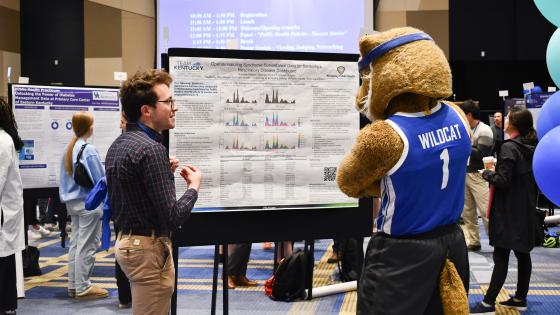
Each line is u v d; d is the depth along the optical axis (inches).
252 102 114.3
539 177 131.1
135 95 95.0
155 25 367.9
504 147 156.6
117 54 387.5
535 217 159.0
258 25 349.7
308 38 348.2
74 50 390.6
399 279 79.7
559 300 176.4
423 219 79.7
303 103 116.7
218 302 178.2
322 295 182.5
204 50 111.9
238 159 113.8
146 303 93.4
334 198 118.6
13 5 384.8
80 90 225.6
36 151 217.6
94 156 184.9
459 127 83.6
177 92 110.5
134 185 90.8
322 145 117.8
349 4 345.7
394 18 375.9
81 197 184.4
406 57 80.0
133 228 93.0
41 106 218.2
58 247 281.7
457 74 414.6
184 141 111.2
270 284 183.9
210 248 269.3
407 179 79.0
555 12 134.2
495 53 373.1
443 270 80.6
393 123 79.5
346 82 118.6
